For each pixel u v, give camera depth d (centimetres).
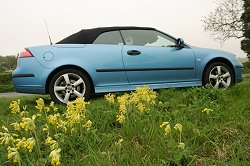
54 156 191
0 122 427
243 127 313
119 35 674
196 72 705
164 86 680
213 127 308
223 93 489
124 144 275
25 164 233
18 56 638
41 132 332
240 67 741
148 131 309
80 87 631
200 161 238
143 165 231
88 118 375
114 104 440
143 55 665
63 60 616
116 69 645
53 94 611
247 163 227
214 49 738
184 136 290
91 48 640
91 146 282
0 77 3350
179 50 696
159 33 709
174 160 229
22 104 661
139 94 402
